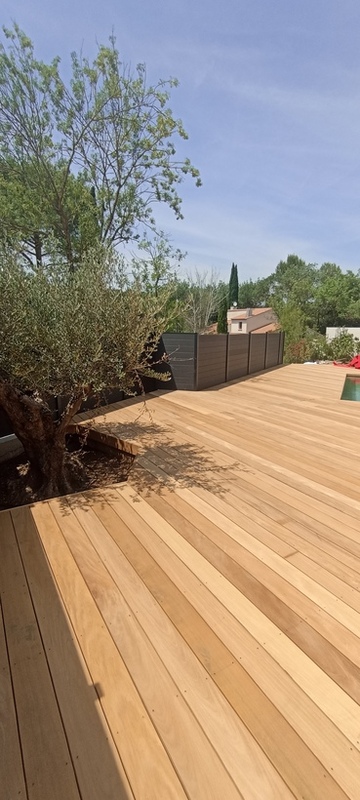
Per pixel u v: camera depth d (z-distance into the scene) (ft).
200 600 5.47
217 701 4.02
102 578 5.94
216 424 15.71
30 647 4.67
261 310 104.99
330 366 39.37
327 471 10.53
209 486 9.46
